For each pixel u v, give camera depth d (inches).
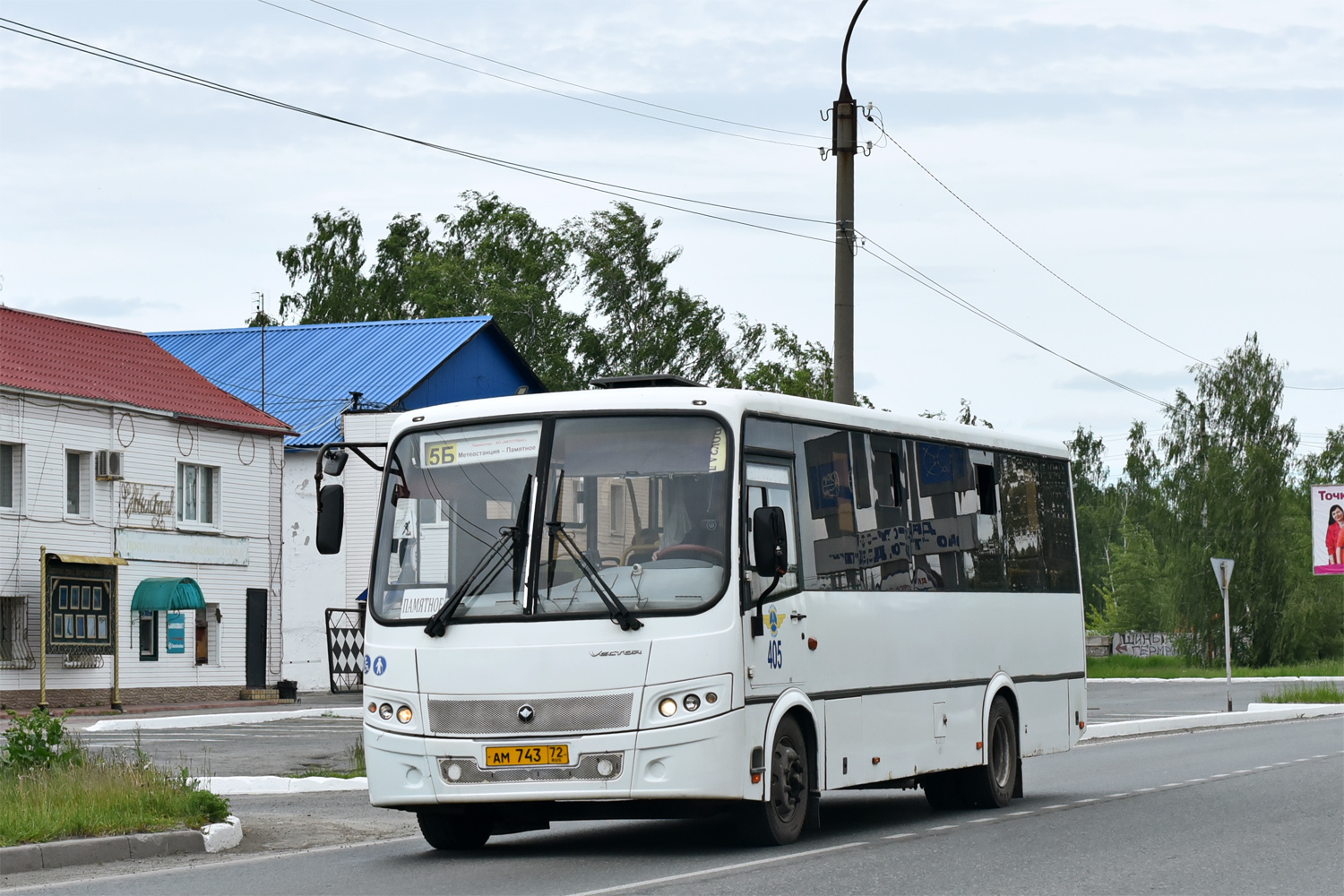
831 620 551.8
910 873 446.3
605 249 3201.3
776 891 411.2
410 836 596.7
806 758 534.9
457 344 2236.7
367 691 506.0
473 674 489.4
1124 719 1402.6
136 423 1659.7
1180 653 3218.5
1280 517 3184.1
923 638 619.2
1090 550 4589.1
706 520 494.9
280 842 576.7
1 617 1502.2
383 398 2121.1
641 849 522.3
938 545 643.5
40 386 1542.8
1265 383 3240.7
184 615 1712.6
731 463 499.8
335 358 2252.7
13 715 617.0
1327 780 754.2
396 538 513.3
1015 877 436.1
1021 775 697.6
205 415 1742.1
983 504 689.6
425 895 418.6
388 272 3366.1
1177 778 794.8
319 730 1218.6
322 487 520.4
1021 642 705.6
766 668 504.4
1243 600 3117.6
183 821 557.9
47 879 469.1
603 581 490.6
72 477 1596.9
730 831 577.9
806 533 542.0
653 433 504.4
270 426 1829.5
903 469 624.1
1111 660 3169.3
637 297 3189.0
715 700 481.1
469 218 3368.6
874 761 574.2
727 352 3248.0
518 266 3265.3
